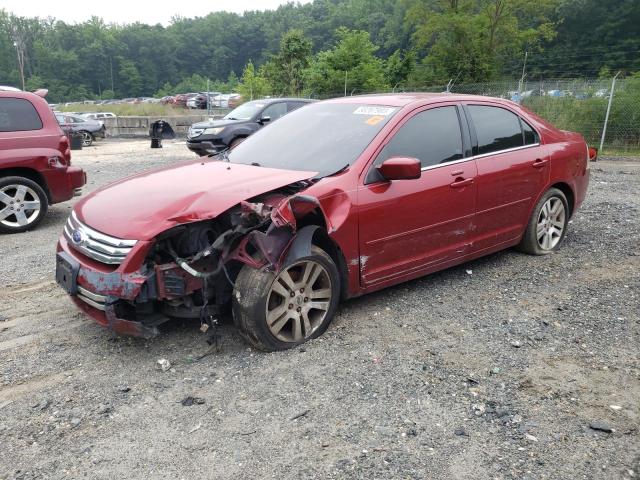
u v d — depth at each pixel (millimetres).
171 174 4234
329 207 3805
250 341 3684
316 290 3861
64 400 3221
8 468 2666
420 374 3432
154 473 2621
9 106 7215
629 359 3602
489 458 2682
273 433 2891
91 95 120938
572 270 5270
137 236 3369
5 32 110438
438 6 38500
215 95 47719
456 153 4652
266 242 3473
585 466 2619
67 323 4270
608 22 61719
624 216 7316
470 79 33938
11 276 5379
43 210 7395
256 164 4461
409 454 2713
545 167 5395
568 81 17047
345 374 3434
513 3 37500
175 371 3510
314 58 33094
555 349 3746
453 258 4750
